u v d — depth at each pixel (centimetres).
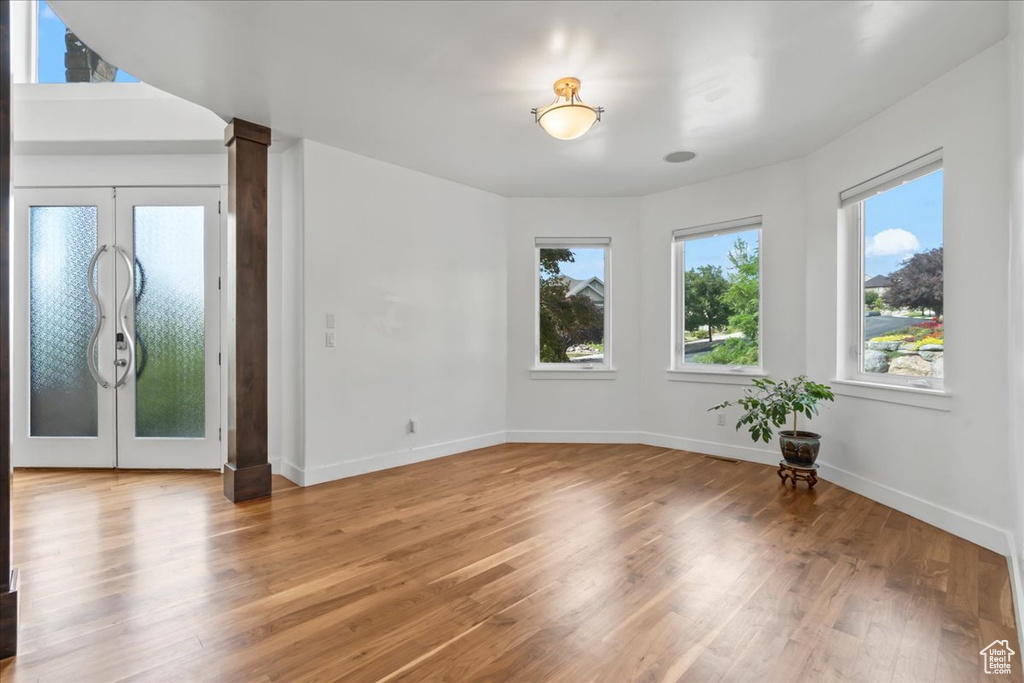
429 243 406
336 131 321
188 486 332
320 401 340
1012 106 179
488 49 229
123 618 175
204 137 351
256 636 165
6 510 155
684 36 218
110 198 374
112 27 211
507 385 471
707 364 434
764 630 168
